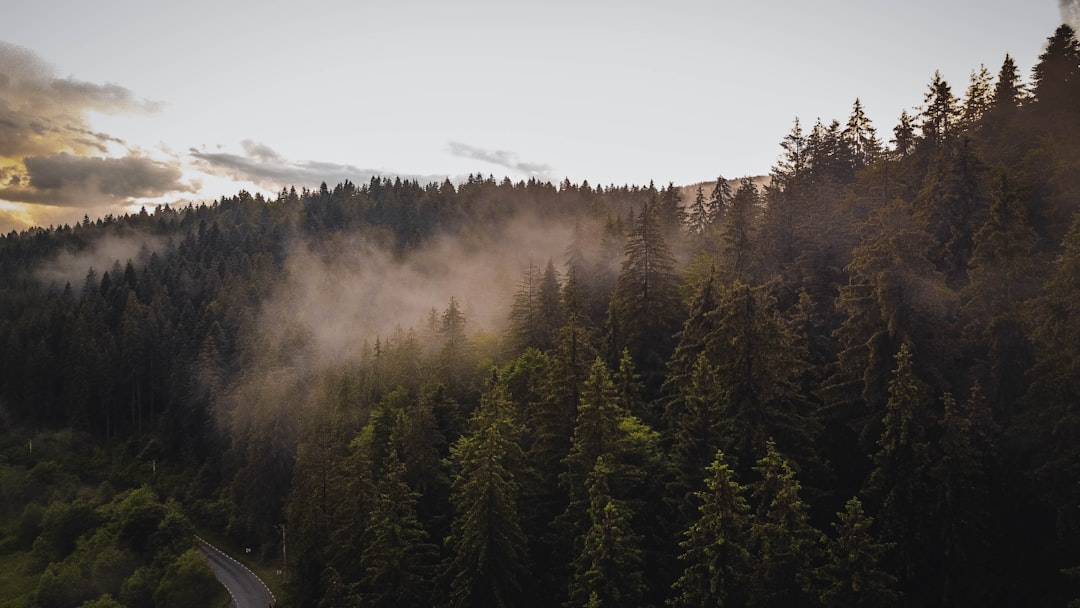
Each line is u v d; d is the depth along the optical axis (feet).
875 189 164.76
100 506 234.17
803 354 115.65
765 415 100.12
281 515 228.63
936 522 84.99
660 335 155.74
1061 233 109.09
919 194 135.95
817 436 105.81
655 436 110.52
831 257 144.25
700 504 96.07
